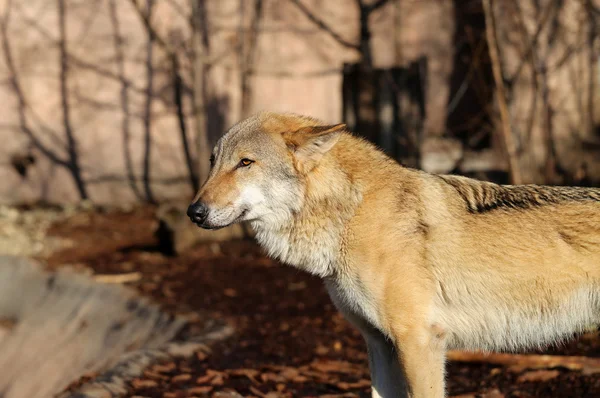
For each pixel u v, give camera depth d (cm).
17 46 1434
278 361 692
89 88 1445
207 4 1409
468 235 455
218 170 482
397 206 458
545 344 473
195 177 1427
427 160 1326
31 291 981
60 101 1445
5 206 1425
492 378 618
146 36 1435
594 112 1266
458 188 470
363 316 466
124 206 1439
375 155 481
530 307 455
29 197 1451
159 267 1066
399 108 1371
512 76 1253
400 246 449
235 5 1402
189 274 1026
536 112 1265
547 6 1246
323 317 830
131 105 1445
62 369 728
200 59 1243
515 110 1244
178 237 1133
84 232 1263
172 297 920
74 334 823
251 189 475
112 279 1005
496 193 467
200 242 1164
